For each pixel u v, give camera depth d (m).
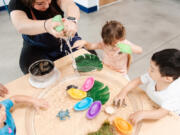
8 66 1.87
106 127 0.60
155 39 2.10
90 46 1.12
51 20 0.75
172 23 2.37
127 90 0.72
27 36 1.10
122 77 0.80
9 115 0.65
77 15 0.99
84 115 0.66
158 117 0.62
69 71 0.85
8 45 2.15
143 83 0.75
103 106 0.69
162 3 2.88
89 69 0.84
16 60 1.94
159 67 0.63
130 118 0.63
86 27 2.40
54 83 0.79
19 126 0.64
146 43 2.05
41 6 0.94
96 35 2.23
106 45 1.01
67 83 0.79
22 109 0.69
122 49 0.76
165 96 0.65
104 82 0.78
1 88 0.76
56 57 1.20
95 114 0.65
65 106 0.70
